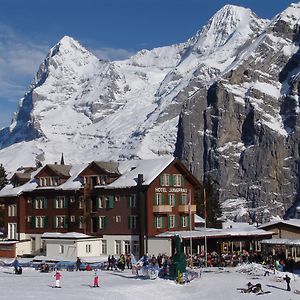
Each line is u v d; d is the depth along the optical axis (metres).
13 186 131.38
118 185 110.06
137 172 111.69
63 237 106.81
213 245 108.31
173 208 110.12
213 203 172.75
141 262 84.12
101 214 111.94
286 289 65.88
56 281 65.31
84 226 113.81
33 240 122.44
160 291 65.19
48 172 122.62
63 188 118.19
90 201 114.00
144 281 71.38
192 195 114.00
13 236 126.50
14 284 68.50
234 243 110.94
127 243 108.19
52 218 120.00
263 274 78.62
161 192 108.88
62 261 96.25
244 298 60.41
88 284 68.56
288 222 109.75
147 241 105.19
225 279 73.25
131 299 59.69
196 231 106.62
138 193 107.44
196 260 91.50
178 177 112.44
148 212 106.19
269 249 97.94
